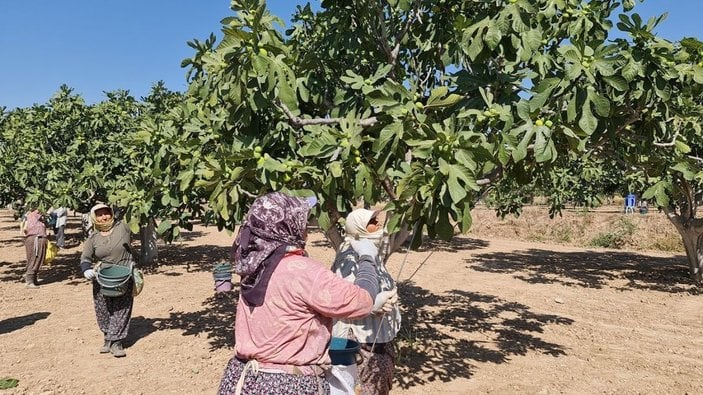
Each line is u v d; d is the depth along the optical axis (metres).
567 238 22.02
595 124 3.95
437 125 3.68
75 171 11.12
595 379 5.82
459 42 4.66
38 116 11.67
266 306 2.15
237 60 3.93
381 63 5.18
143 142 6.62
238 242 2.27
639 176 12.03
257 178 4.29
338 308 2.13
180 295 10.11
